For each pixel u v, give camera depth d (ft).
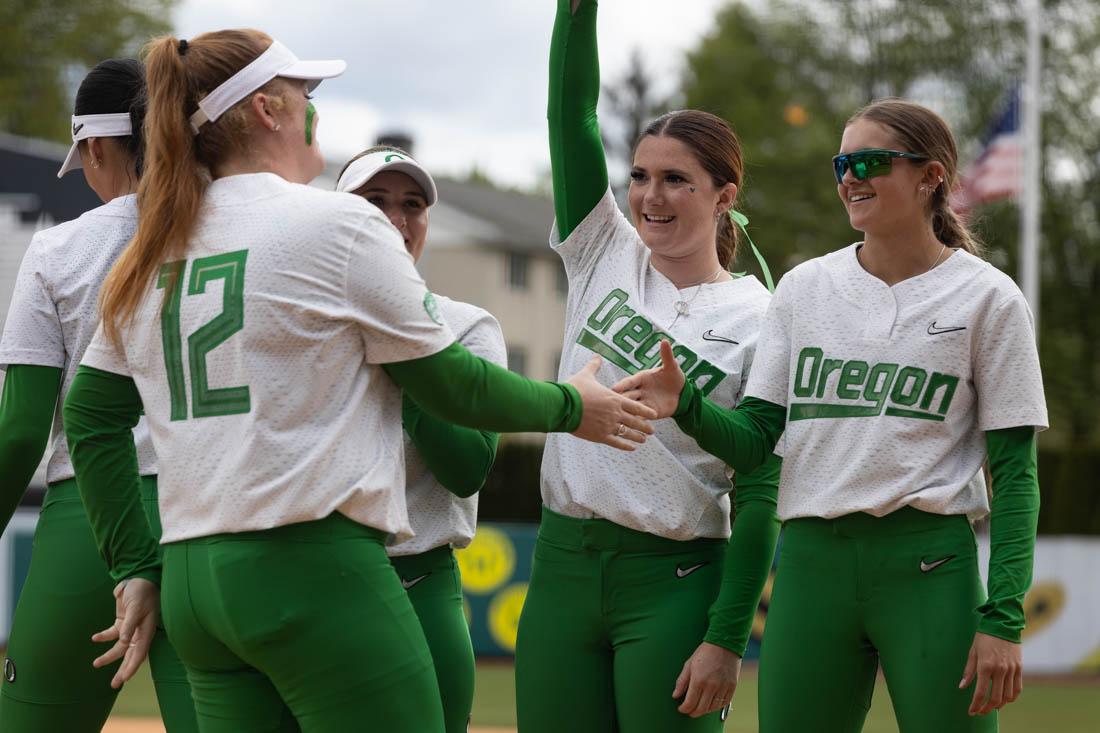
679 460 45.47
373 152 48.03
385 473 34.37
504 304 462.19
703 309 46.96
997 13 410.72
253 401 33.19
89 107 44.62
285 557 33.04
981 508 41.70
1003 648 38.83
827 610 41.86
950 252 42.83
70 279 42.42
